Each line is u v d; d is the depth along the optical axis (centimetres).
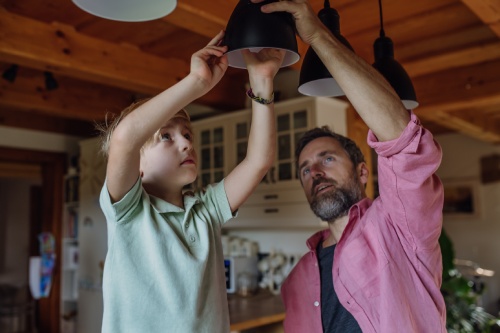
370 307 102
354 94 84
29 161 481
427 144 83
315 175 125
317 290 119
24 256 788
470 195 556
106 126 105
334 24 120
